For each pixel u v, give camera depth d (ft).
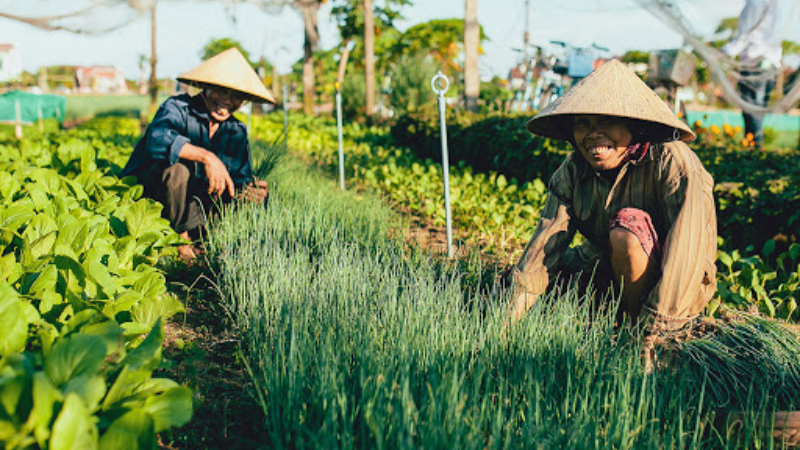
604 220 10.19
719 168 22.16
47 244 9.83
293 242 13.57
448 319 8.89
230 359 9.63
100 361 6.18
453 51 138.31
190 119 14.33
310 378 7.92
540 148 25.57
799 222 15.61
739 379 8.73
